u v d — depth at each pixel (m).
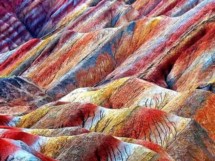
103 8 163.75
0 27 190.25
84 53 125.69
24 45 145.75
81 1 188.25
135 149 45.16
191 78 84.81
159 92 72.56
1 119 67.25
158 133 54.84
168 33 111.56
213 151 51.53
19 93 106.56
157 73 91.88
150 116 57.22
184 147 50.47
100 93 79.50
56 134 52.88
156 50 107.56
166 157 45.75
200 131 53.56
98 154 45.25
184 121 54.66
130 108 60.44
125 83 79.06
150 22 123.00
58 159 45.50
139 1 168.38
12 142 40.25
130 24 126.44
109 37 125.75
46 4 197.88
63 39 135.62
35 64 133.50
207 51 88.50
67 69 122.81
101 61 119.94
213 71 83.06
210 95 63.88
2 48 184.38
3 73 137.88
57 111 65.12
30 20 195.88
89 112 62.88
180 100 65.94
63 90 114.12
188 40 95.12
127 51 120.62
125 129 57.50
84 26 161.50
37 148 47.94
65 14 187.38
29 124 65.62
